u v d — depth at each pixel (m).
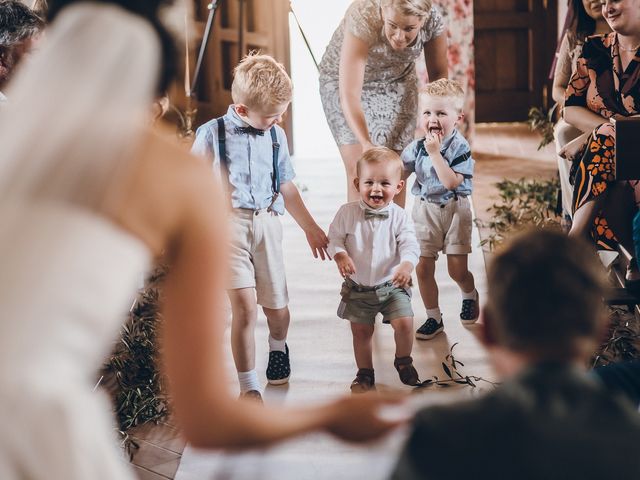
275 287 4.13
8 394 1.29
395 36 4.93
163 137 1.52
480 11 9.89
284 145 4.17
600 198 4.46
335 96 5.36
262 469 3.46
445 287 5.34
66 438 1.31
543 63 9.95
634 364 2.25
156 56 1.52
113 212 1.41
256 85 3.95
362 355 4.14
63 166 1.40
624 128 4.05
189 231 1.49
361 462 3.46
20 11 3.35
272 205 4.10
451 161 4.62
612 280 4.72
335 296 5.30
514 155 8.63
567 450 1.29
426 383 4.11
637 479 1.28
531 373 1.36
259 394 4.00
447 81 4.62
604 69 4.93
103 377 4.20
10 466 1.30
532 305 1.38
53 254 1.34
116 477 1.41
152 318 4.50
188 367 1.52
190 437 1.55
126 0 1.51
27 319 1.31
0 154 1.41
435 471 1.32
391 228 4.12
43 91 1.44
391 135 5.35
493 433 1.31
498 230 6.15
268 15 8.44
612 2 4.76
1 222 1.36
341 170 8.47
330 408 1.64
